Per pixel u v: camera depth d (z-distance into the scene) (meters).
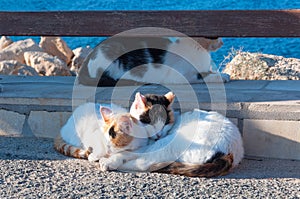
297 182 5.93
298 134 6.68
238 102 6.91
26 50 13.88
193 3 24.55
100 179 5.98
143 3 25.55
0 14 7.86
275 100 7.01
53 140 7.54
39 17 7.78
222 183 5.86
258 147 6.88
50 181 5.95
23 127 7.68
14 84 8.68
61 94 7.68
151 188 5.70
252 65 11.38
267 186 5.79
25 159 6.69
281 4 23.42
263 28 7.20
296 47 19.58
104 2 26.83
